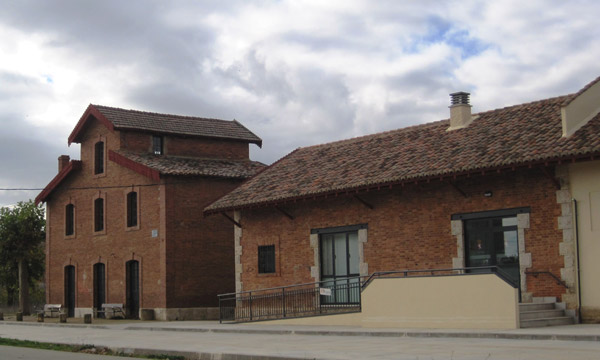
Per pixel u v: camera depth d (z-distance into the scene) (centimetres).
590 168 1928
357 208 2466
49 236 3859
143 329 2559
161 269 3134
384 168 2361
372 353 1418
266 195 2625
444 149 2322
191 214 3212
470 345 1505
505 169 1973
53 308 3653
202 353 1551
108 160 3484
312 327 2188
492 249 2133
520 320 1812
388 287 2062
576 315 1927
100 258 3497
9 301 5075
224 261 3278
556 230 1981
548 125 2156
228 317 3222
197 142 3622
